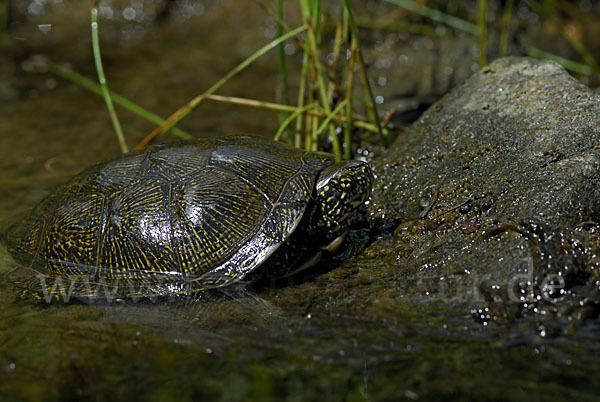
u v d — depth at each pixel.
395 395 3.08
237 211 4.14
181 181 4.29
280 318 3.78
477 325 3.51
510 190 4.21
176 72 9.73
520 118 4.68
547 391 3.02
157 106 8.39
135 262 4.16
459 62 8.63
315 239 4.46
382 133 6.01
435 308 3.67
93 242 4.27
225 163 4.37
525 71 5.11
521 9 10.18
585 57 8.36
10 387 3.28
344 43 6.22
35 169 6.60
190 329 3.76
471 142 4.77
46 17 11.52
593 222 3.76
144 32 11.38
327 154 4.71
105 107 8.48
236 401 3.10
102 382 3.29
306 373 3.28
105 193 4.42
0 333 3.78
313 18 5.98
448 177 4.65
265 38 10.52
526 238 3.77
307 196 4.23
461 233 4.13
